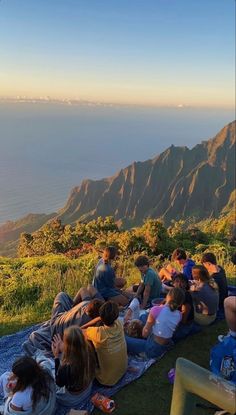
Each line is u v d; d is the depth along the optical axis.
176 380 4.18
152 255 14.64
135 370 5.87
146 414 5.12
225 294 7.66
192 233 17.41
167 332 6.11
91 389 5.45
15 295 10.20
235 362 4.67
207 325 7.07
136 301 7.12
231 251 14.72
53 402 4.75
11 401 4.61
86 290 7.10
